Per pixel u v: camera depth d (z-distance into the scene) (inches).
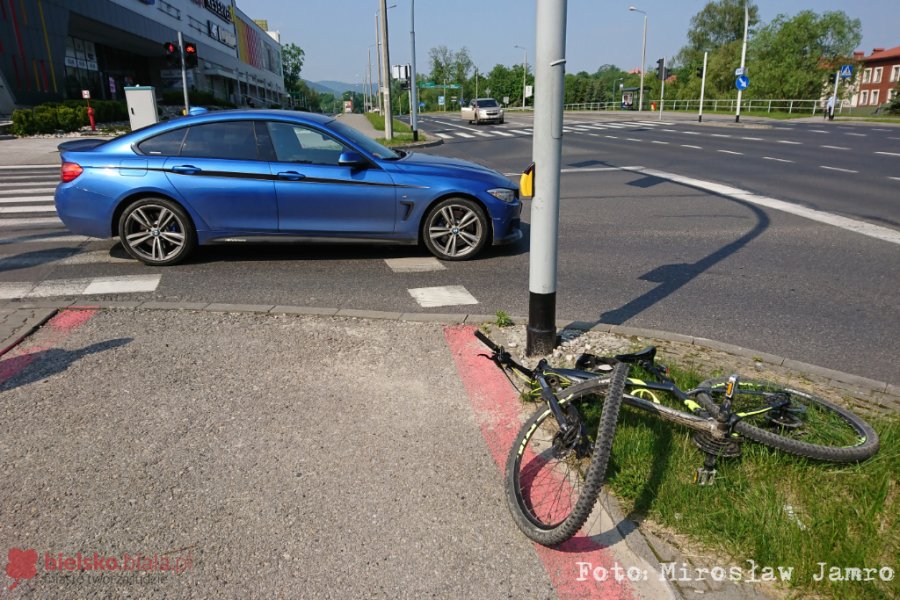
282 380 159.8
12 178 585.6
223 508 111.8
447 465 124.3
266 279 249.6
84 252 296.4
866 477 111.7
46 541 104.1
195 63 773.9
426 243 277.4
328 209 265.6
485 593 93.2
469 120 1851.6
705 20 4008.4
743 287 236.1
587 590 93.5
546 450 124.7
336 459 126.3
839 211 379.6
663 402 123.3
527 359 168.9
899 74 3117.6
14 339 183.2
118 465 124.2
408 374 162.9
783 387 132.9
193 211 262.7
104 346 180.7
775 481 112.3
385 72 1015.6
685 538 102.1
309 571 97.6
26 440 132.9
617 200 432.1
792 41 2807.6
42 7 1311.5
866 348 179.8
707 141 946.1
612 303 219.5
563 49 147.5
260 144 265.3
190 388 155.6
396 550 101.9
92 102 1233.4
